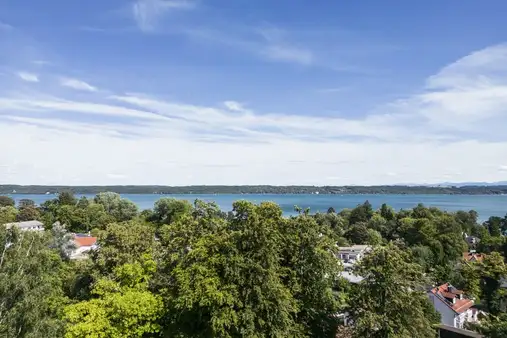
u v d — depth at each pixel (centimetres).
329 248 2412
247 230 2030
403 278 2108
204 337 1934
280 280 2112
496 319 2402
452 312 4138
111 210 10675
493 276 5009
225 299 1817
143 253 2675
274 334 1883
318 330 2245
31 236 1986
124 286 2267
